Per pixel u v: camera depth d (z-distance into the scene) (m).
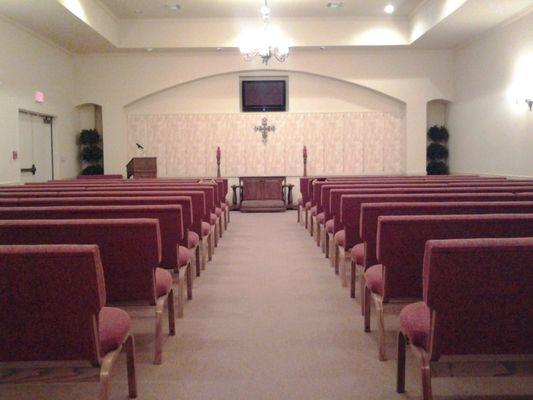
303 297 4.32
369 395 2.54
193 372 2.83
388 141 12.03
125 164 11.77
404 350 2.54
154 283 2.73
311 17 10.83
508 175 9.15
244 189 11.48
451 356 2.05
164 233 3.34
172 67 11.55
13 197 4.57
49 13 8.24
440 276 1.87
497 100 9.51
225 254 6.22
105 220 2.64
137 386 2.64
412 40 10.68
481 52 10.16
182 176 12.06
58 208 3.26
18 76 8.84
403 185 5.62
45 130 10.36
